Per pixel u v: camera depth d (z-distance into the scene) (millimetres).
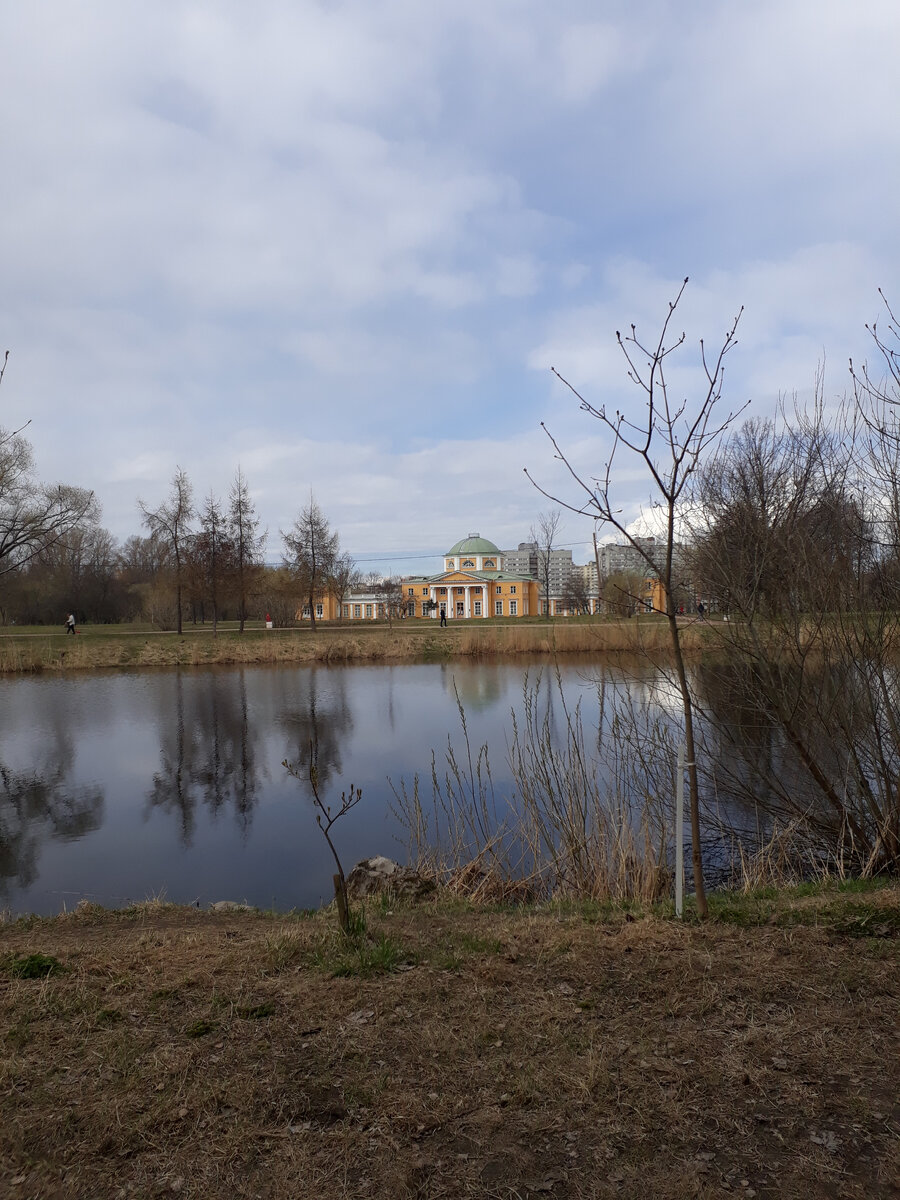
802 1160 2754
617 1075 3324
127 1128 3029
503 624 62750
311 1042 3693
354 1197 2639
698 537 8625
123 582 84312
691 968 4422
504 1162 2803
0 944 5914
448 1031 3750
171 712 23875
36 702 26156
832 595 8023
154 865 10562
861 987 4094
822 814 8719
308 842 11344
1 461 26797
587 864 8000
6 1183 2742
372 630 52906
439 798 12977
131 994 4336
